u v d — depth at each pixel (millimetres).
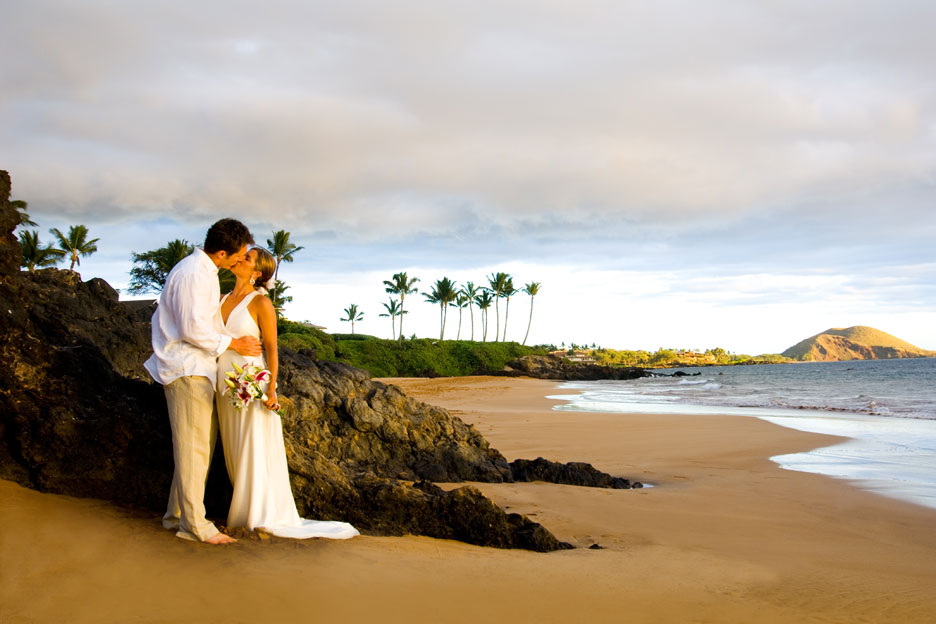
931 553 6133
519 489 8867
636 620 3424
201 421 3943
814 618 3773
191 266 3943
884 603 4207
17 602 2762
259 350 4207
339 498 5203
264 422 4219
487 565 4277
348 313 114438
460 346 80625
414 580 3686
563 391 46719
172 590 3100
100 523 3910
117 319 5488
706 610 3723
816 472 11219
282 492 4359
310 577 3480
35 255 41531
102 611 2785
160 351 3926
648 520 7109
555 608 3492
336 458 9117
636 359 182000
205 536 3867
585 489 9094
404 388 48844
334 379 9711
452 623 3102
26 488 4273
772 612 3803
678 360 183875
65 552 3367
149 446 4516
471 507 5398
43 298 4902
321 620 2951
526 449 14156
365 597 3309
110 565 3299
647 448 14320
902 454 13352
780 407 27188
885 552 6078
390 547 4410
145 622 2729
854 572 5121
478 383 61000
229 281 28016
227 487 4559
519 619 3256
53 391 4398
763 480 10359
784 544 6188
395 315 100375
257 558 3684
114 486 4430
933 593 4539
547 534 5480
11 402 4273
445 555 4422
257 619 2885
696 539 6238
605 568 4598
